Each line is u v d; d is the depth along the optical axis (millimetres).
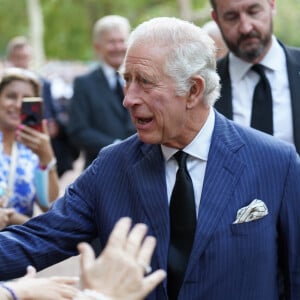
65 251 2615
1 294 2252
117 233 1896
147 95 2367
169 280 2457
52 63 20547
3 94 3838
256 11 3393
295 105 3410
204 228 2428
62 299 2285
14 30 21812
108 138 5496
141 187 2521
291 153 2562
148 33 2375
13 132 3855
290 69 3465
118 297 1820
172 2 20281
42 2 20266
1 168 3766
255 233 2455
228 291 2439
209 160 2500
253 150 2531
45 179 3836
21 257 2547
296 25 18828
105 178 2592
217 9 3490
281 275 2721
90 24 20938
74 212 2609
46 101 6301
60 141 6305
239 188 2475
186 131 2484
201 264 2426
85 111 5551
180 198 2484
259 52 3420
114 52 5523
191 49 2383
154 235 2482
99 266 1850
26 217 3682
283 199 2531
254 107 3447
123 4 20453
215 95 2504
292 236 2555
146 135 2426
